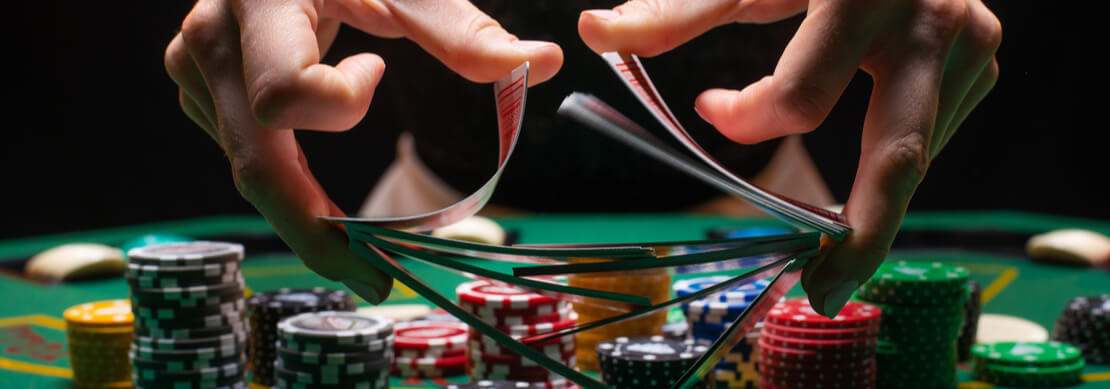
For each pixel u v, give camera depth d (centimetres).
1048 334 74
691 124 113
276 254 103
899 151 46
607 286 68
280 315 67
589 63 107
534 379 65
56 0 135
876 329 62
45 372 68
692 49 107
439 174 130
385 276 48
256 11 46
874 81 47
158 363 63
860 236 46
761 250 45
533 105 114
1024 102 147
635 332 68
